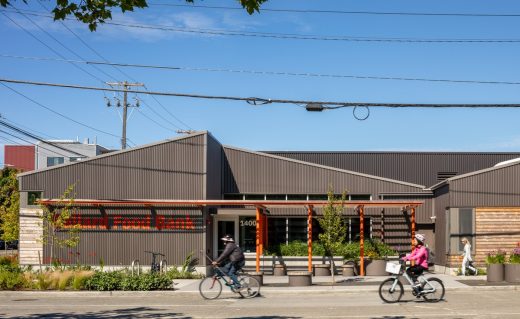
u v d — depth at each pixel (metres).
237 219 29.58
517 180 26.72
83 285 21.83
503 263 23.06
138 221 26.81
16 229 34.06
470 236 26.42
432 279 17.97
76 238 24.97
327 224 24.03
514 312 15.55
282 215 29.48
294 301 18.66
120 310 16.62
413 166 37.91
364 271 26.64
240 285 19.55
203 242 26.53
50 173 27.25
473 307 16.56
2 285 21.88
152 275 21.86
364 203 25.47
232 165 30.12
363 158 37.97
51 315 15.63
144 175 27.11
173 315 15.43
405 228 29.39
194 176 26.94
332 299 19.14
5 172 46.28
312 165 29.86
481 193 26.61
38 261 26.77
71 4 9.34
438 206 28.64
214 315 15.39
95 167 27.28
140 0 9.38
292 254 28.05
